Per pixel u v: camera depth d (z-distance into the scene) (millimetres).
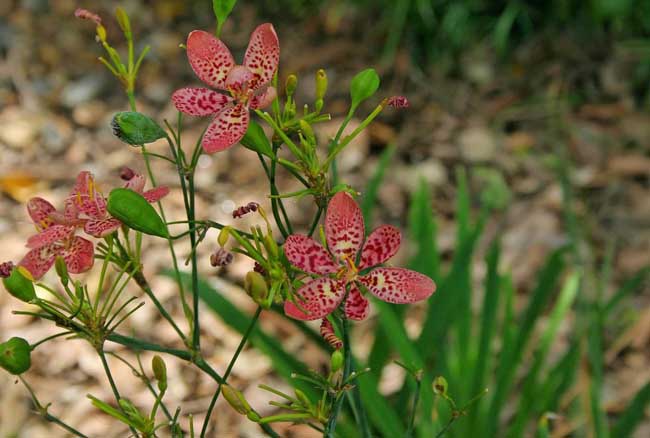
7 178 1368
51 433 998
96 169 1424
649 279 1190
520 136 1477
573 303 1166
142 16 1759
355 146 1448
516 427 819
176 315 1152
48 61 1637
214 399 563
